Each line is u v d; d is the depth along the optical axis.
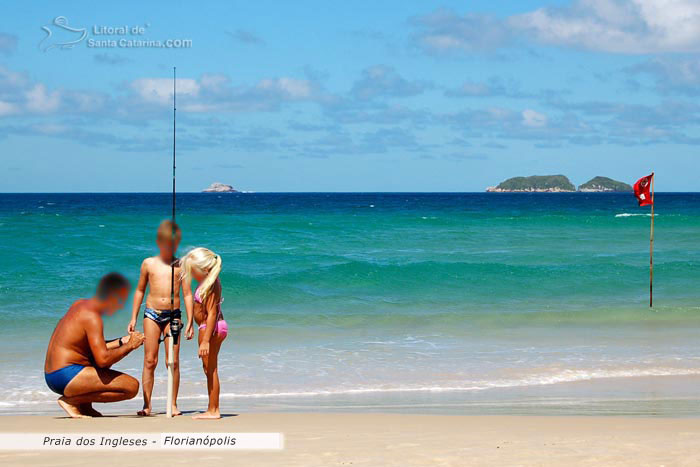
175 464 4.57
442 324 12.97
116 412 7.07
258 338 11.51
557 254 24.92
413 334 12.05
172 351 6.40
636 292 17.11
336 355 10.27
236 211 62.78
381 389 8.41
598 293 16.94
